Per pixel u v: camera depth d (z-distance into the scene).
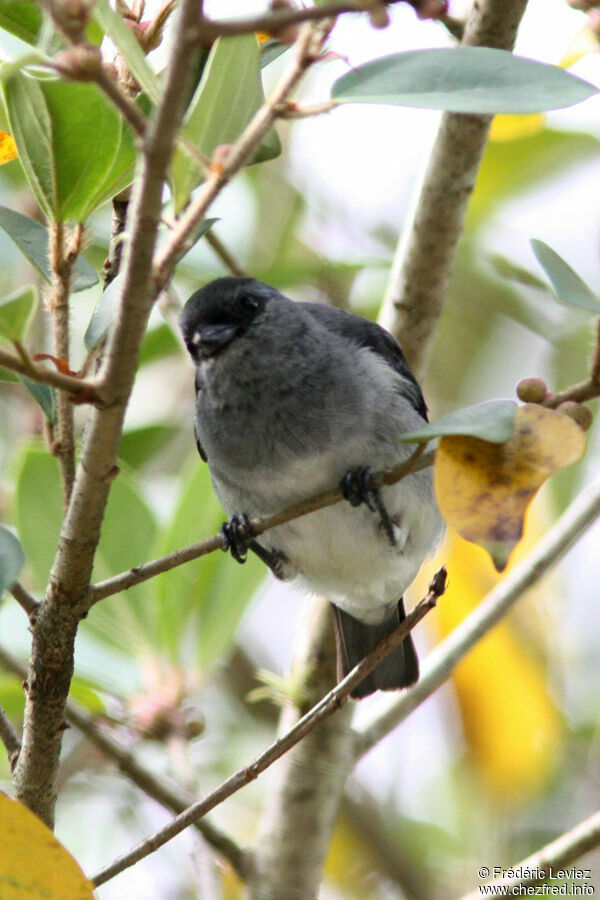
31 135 5.29
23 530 8.43
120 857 5.69
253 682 11.74
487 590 10.46
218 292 8.17
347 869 10.73
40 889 4.76
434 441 8.02
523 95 4.46
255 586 8.64
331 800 8.02
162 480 11.58
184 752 8.04
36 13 6.18
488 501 4.79
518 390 5.13
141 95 5.58
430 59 4.58
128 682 8.41
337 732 8.12
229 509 8.36
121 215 6.22
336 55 4.05
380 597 8.76
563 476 10.84
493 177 11.73
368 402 7.75
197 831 7.72
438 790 11.39
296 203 11.81
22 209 10.75
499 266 11.80
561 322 11.88
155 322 10.61
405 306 8.56
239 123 4.75
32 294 4.21
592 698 11.24
